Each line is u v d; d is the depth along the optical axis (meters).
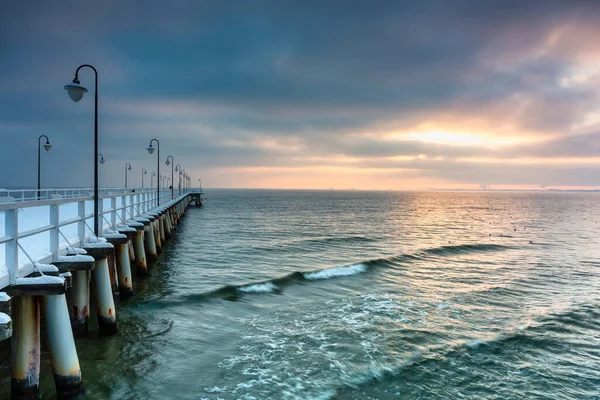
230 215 67.69
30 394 6.48
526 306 15.27
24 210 19.45
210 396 8.08
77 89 10.06
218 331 11.59
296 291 16.48
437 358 10.34
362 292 16.64
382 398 8.38
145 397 7.88
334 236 38.81
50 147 27.39
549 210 103.50
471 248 31.83
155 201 26.80
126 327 11.34
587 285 19.16
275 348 10.52
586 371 9.99
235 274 19.56
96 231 10.09
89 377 8.30
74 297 9.76
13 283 6.09
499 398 8.66
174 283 17.09
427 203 144.75
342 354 10.29
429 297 16.14
